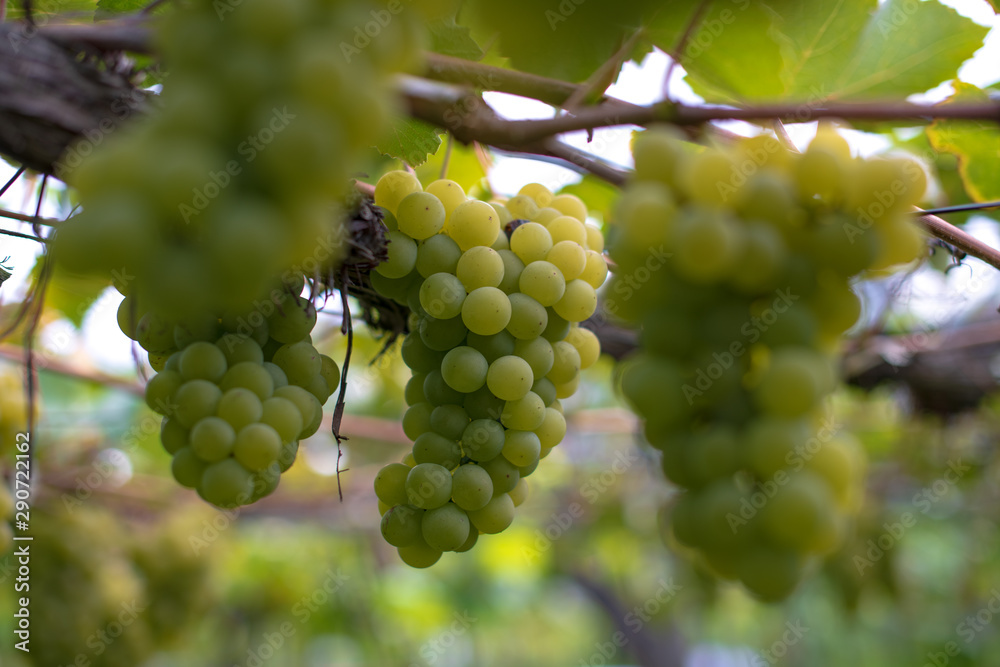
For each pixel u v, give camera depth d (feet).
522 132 2.55
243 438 2.48
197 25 2.22
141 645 3.53
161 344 2.56
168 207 2.16
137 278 2.17
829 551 2.39
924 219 2.80
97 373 3.82
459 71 2.55
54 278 2.99
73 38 2.45
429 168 3.23
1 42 2.42
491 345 2.59
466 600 6.82
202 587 4.01
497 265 2.57
